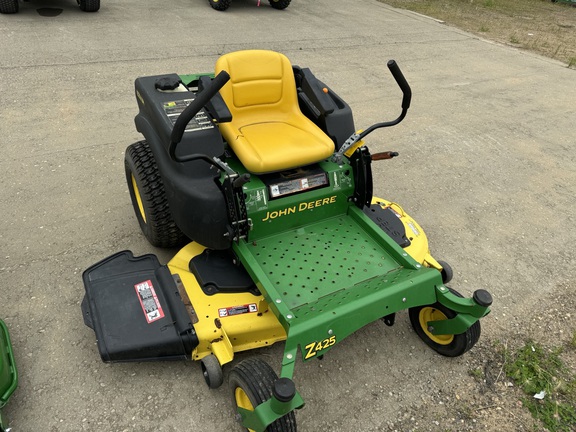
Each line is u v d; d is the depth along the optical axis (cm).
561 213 489
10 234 372
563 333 350
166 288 285
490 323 351
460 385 305
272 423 229
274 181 300
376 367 311
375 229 315
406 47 920
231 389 259
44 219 391
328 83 698
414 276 279
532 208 491
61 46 698
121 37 760
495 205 488
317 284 278
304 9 1084
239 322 278
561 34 1193
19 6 849
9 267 344
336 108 346
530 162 578
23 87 577
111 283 293
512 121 678
